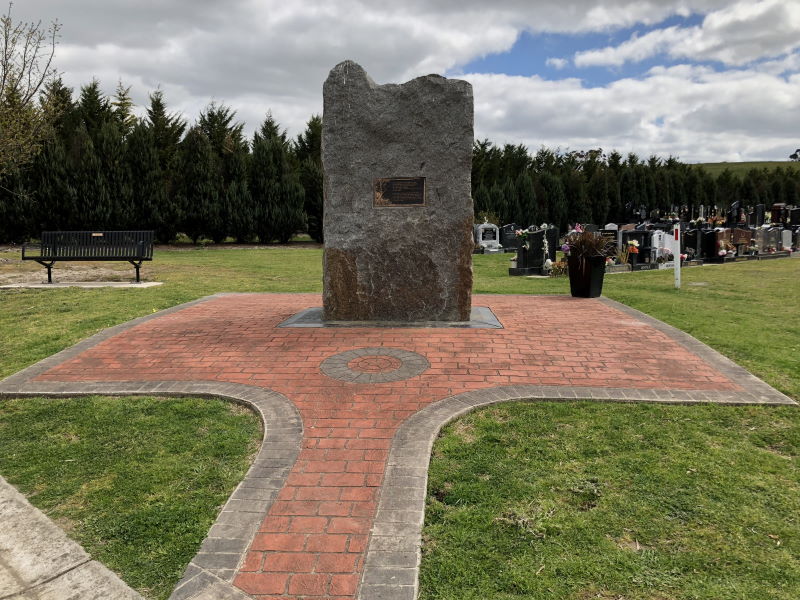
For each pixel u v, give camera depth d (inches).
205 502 122.6
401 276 283.0
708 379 194.7
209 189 949.2
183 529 112.8
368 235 281.0
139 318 303.4
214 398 185.8
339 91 274.5
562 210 1424.7
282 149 1033.5
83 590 96.8
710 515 113.8
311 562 101.1
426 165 275.4
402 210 278.8
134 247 449.1
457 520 113.4
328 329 273.3
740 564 99.2
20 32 613.6
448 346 240.7
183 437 155.6
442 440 150.0
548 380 195.2
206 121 1299.2
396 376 201.2
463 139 273.4
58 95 928.9
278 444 147.1
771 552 102.3
